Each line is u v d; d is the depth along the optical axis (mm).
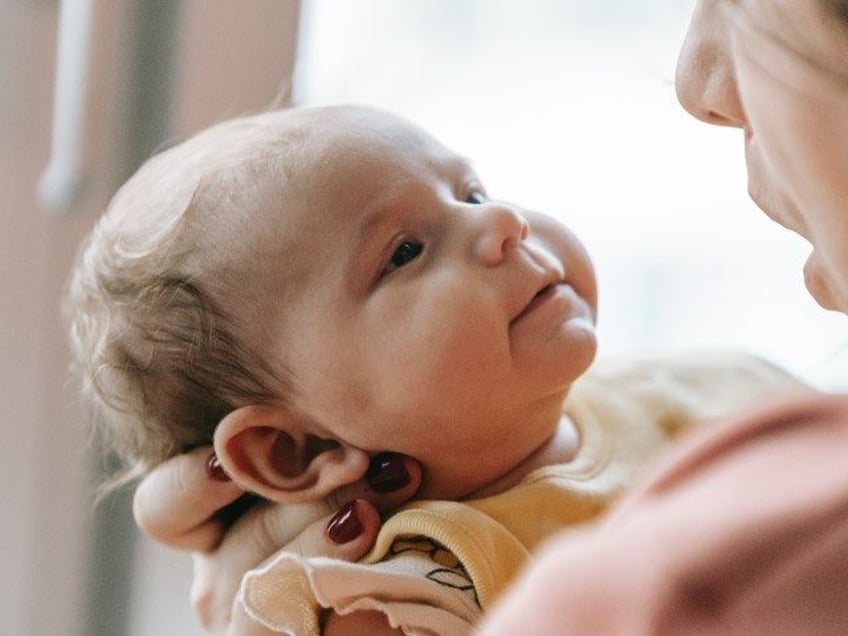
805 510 440
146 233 1046
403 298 951
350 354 963
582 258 1019
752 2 554
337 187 979
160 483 1042
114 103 1419
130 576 1548
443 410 949
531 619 469
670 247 1584
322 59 1479
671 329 1596
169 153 1136
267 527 1019
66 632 1570
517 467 1009
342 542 953
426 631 867
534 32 1540
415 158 1004
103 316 1081
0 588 1584
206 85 1429
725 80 634
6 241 1497
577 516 977
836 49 514
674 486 501
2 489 1564
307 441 1014
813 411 499
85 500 1533
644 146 1559
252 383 1010
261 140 1033
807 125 531
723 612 431
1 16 1450
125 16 1400
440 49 1521
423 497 1005
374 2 1492
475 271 950
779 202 616
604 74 1540
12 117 1470
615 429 1072
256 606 896
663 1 1501
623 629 443
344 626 894
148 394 1070
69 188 1429
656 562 450
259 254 985
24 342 1521
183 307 1021
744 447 498
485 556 902
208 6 1417
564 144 1554
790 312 1584
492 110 1538
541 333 947
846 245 558
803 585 427
